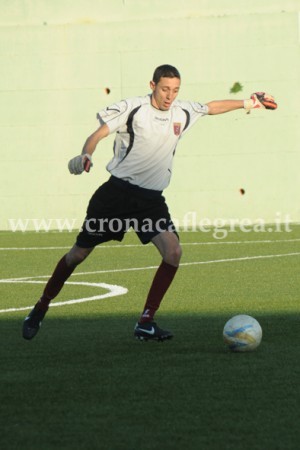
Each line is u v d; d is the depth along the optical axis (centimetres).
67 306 2072
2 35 4856
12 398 1188
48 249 3706
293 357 1430
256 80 4800
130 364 1393
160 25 4831
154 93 1531
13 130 4881
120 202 1559
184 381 1271
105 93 4862
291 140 4791
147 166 1551
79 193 4878
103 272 2798
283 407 1129
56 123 4878
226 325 1482
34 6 4850
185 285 2433
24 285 2516
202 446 976
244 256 3225
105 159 4847
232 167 4819
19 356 1470
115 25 4841
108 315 1925
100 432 1030
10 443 995
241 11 4788
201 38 4816
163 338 1567
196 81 4831
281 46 4778
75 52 4850
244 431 1029
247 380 1273
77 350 1517
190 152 4825
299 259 3070
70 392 1216
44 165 4881
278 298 2145
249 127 4800
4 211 4909
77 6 4850
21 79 4869
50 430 1041
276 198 4809
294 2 4769
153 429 1039
